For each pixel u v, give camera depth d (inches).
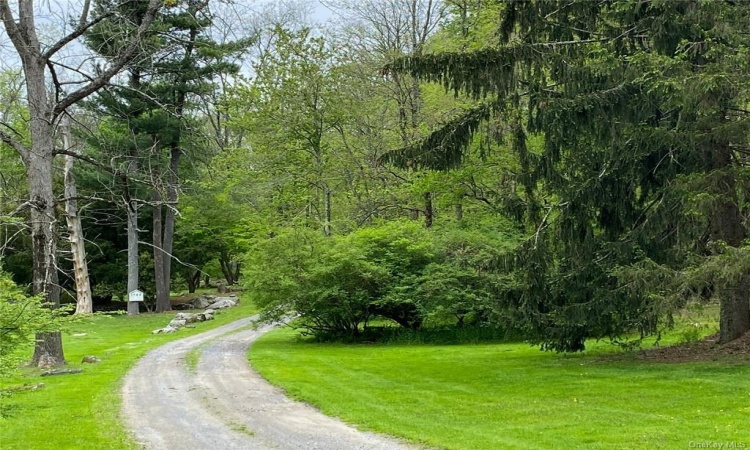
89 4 562.6
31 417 412.2
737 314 550.3
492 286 557.0
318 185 1212.5
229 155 1163.9
